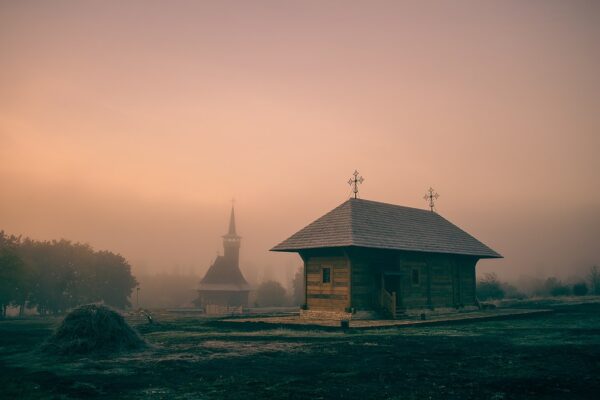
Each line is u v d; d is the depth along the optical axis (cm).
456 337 1880
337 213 3030
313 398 884
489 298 5550
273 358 1348
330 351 1489
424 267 3188
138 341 1588
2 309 5650
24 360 1346
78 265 6919
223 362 1281
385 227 3062
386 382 1022
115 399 882
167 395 910
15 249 5584
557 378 1054
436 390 945
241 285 10769
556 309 3778
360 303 2725
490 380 1037
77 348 1448
